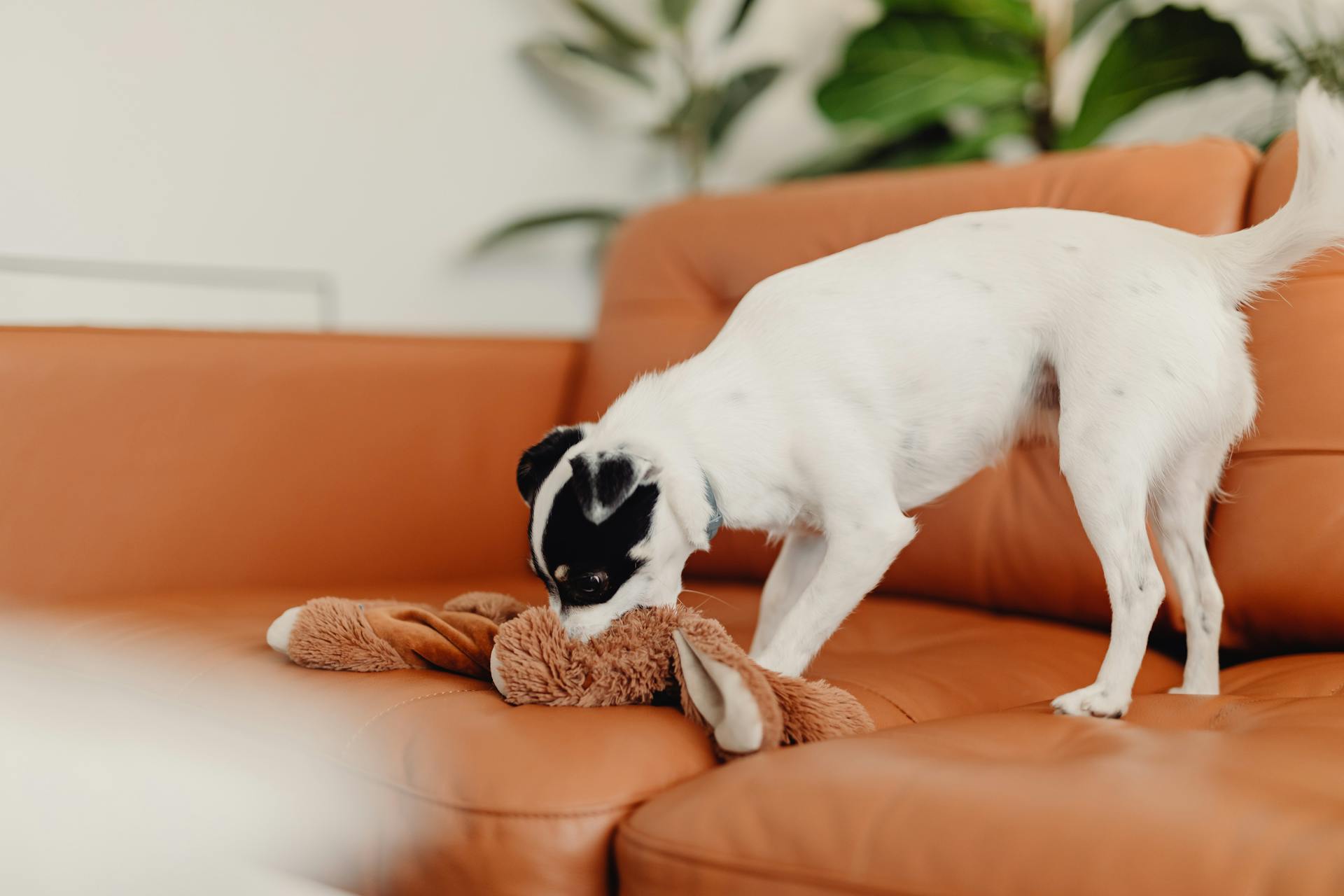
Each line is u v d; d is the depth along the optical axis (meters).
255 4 3.05
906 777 0.89
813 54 3.67
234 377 1.79
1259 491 1.51
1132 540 1.25
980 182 1.85
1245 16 2.92
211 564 1.77
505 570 2.06
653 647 1.17
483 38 3.53
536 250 3.69
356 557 1.90
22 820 1.24
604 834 0.94
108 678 1.34
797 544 1.52
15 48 2.65
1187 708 1.22
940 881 0.78
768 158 3.79
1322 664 1.38
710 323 2.03
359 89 3.27
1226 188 1.67
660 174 3.96
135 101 2.85
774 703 1.07
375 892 1.02
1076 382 1.29
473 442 2.02
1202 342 1.27
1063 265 1.35
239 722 1.18
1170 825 0.78
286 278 3.14
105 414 1.69
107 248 2.82
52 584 1.64
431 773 1.00
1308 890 0.70
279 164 3.12
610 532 1.32
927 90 3.07
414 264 3.41
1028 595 1.71
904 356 1.38
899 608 1.75
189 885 1.16
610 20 3.41
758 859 0.84
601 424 1.43
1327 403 1.49
